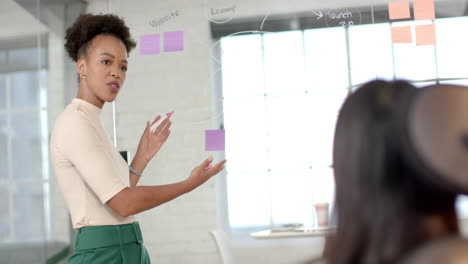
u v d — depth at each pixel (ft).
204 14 10.36
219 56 10.29
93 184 5.66
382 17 10.03
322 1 10.16
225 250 10.05
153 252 10.25
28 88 14.44
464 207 8.81
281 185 10.09
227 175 10.17
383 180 1.46
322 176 10.02
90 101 6.34
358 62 10.05
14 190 14.37
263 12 10.27
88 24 6.39
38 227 14.15
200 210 10.20
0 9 13.60
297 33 10.19
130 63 10.41
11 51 14.07
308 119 10.11
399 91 1.53
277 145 10.13
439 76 9.98
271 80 10.19
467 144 1.38
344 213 1.53
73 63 13.14
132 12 10.48
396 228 1.44
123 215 5.74
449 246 1.36
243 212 10.12
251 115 10.19
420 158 1.39
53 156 5.91
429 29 9.96
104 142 6.08
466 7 9.98
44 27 13.08
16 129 14.64
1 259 14.26
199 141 10.21
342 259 1.51
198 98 10.27
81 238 5.82
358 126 1.51
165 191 5.92
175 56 10.34
